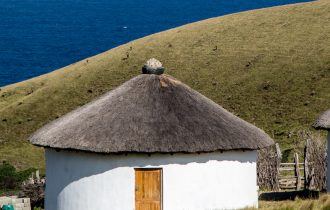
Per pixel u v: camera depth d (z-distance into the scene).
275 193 56.97
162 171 40.97
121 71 135.00
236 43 135.75
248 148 42.47
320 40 127.62
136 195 40.84
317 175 60.56
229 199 42.72
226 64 127.81
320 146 60.97
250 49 131.50
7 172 77.25
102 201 41.00
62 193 42.56
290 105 107.75
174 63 133.38
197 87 122.06
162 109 42.12
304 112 104.44
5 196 58.62
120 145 40.00
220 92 118.25
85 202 41.44
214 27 147.12
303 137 88.88
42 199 57.25
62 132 42.19
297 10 145.12
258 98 112.69
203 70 127.81
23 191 57.47
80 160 41.56
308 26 135.00
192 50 137.25
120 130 40.78
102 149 39.97
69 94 132.00
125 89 43.81
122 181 40.75
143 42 148.62
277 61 123.56
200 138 41.09
